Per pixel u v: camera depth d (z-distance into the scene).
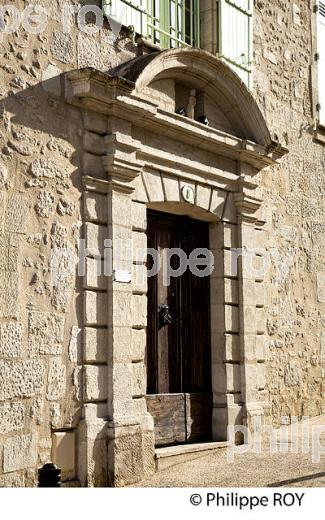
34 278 6.84
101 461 7.18
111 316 7.50
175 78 8.70
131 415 7.59
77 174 7.36
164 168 8.34
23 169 6.83
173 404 8.65
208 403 9.16
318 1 11.77
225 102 9.29
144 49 8.34
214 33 9.40
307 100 11.34
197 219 9.27
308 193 11.16
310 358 10.84
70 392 7.08
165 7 8.85
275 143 9.77
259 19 10.38
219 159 9.21
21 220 6.76
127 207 7.79
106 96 7.48
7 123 6.72
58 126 7.21
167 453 8.02
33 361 6.75
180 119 8.38
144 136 8.10
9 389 6.50
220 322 9.20
